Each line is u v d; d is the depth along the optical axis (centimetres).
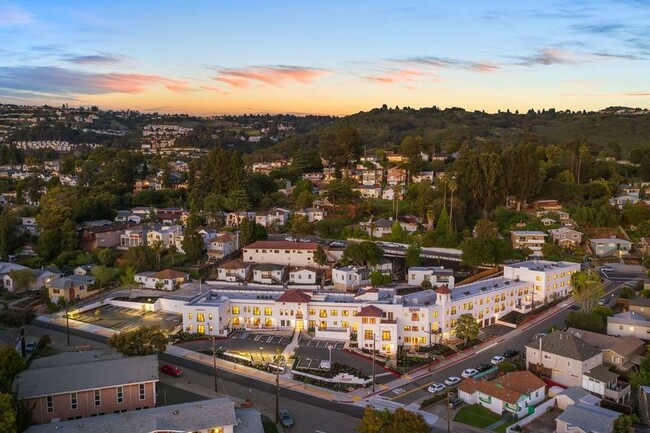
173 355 10544
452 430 7819
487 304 12188
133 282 15225
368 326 10756
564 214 19412
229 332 11831
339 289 14538
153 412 7031
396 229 18138
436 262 16212
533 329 11856
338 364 10081
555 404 8456
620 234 18375
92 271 15100
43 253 17350
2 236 17725
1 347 9006
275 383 9331
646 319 11338
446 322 11288
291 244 16425
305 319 11894
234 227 19575
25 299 14225
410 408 8475
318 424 7969
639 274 15412
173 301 13325
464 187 19750
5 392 6900
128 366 8112
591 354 9319
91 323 12500
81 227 18750
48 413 7556
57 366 8188
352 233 18762
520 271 13650
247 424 7206
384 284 14475
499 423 8044
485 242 15288
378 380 9469
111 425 6725
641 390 8181
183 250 17338
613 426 7350
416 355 10512
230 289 14475
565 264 14338
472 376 9506
